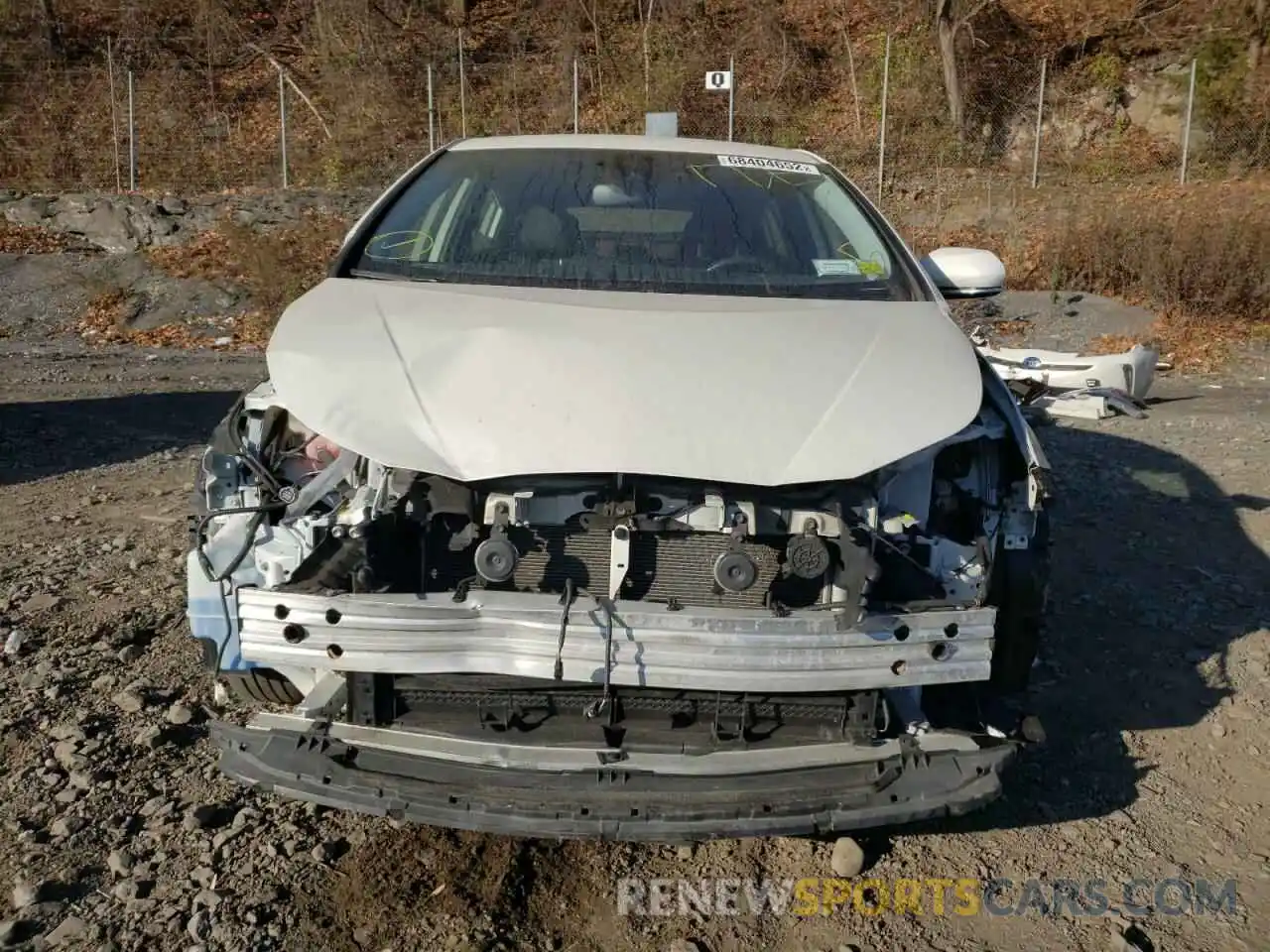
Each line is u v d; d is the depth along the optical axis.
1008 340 11.86
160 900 2.92
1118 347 11.52
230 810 3.31
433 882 3.04
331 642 2.74
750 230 3.91
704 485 2.78
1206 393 9.83
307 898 2.96
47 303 13.38
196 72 22.08
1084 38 21.39
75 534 5.57
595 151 4.36
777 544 2.84
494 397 2.89
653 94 20.83
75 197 16.50
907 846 3.29
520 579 2.85
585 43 22.17
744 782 2.74
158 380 10.03
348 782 2.74
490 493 2.78
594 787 2.72
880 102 20.70
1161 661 4.43
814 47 22.06
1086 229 13.78
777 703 2.89
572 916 2.95
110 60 20.33
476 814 2.67
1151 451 7.51
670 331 3.15
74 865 3.04
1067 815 3.46
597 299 3.40
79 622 4.48
